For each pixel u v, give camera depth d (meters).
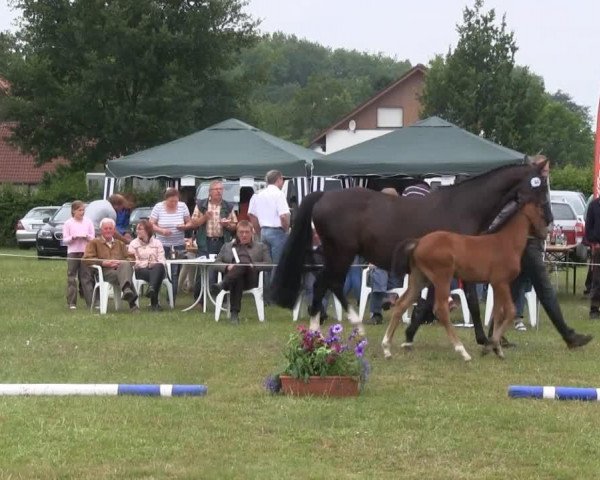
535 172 10.17
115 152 40.44
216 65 41.53
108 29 38.88
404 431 6.98
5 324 12.52
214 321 13.02
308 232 11.38
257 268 13.09
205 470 6.04
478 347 10.82
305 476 5.94
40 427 7.01
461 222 10.68
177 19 40.72
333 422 7.18
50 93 40.31
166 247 15.24
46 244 27.48
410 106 56.91
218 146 16.61
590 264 13.90
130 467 6.09
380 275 12.88
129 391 8.05
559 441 6.73
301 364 8.01
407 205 10.91
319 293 11.35
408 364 9.70
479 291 14.76
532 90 40.22
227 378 8.91
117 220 16.44
